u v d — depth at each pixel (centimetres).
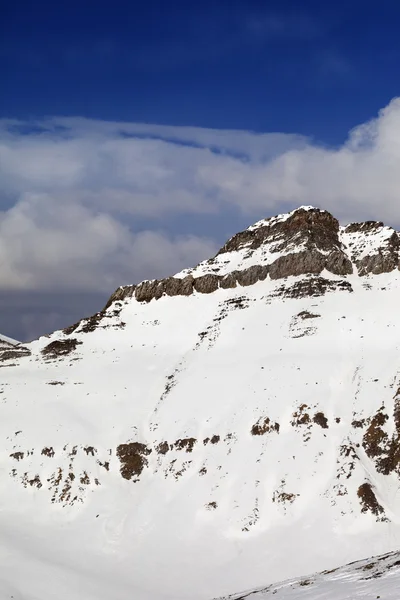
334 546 8138
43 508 10156
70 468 10606
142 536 9200
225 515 9100
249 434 10281
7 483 10600
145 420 11625
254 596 6150
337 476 9056
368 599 4928
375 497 8656
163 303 16075
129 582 8125
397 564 5897
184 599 7569
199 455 10369
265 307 14138
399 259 15075
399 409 9769
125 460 10788
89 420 11750
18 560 8500
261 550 8356
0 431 11462
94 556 8919
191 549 8694
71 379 13312
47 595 7731
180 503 9550
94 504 10106
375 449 9500
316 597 5394
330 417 10106
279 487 9156
